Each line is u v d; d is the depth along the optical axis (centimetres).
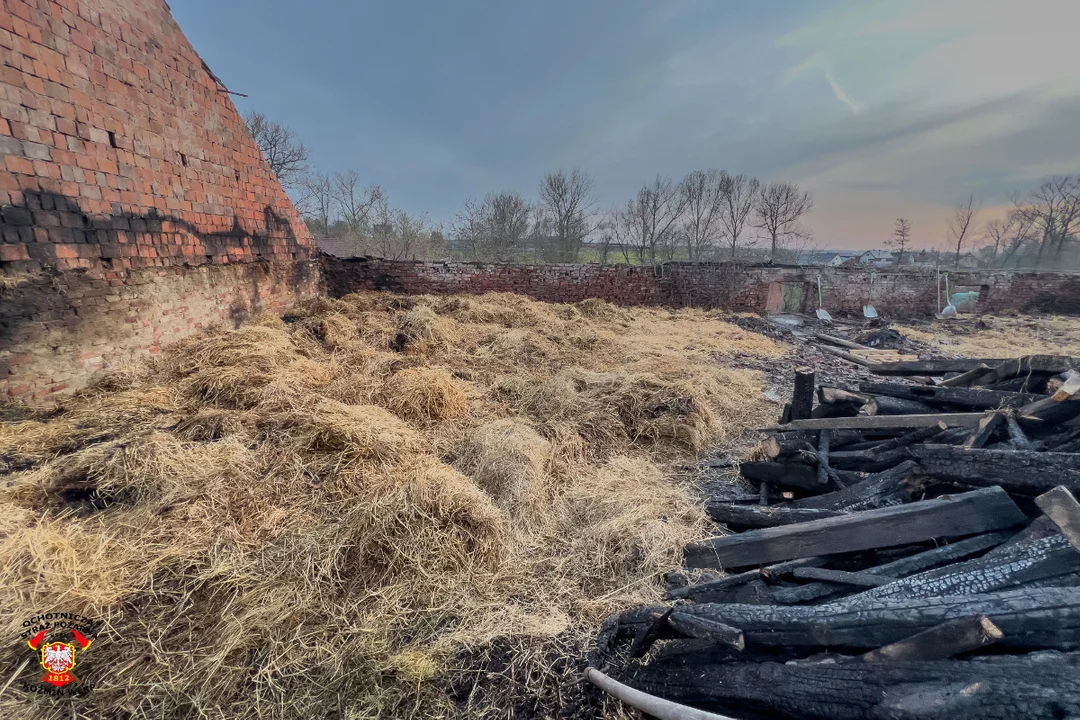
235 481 238
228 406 332
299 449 267
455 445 312
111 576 176
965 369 352
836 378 538
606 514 247
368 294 923
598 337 677
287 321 682
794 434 297
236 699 143
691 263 1157
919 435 252
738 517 236
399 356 495
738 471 307
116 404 321
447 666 157
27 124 318
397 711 142
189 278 500
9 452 250
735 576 187
